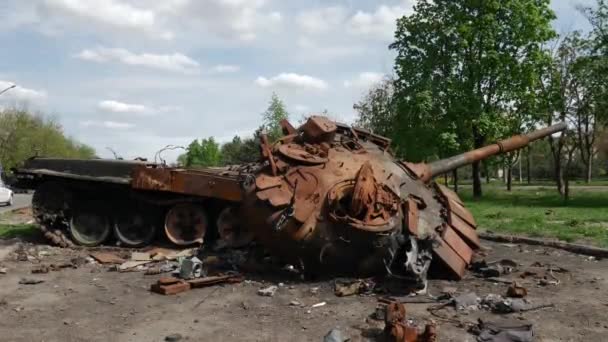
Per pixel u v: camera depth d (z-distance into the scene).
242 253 12.15
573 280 10.30
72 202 14.57
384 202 9.96
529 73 33.06
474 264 11.08
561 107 34.91
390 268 9.73
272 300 8.88
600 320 7.75
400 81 34.41
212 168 13.93
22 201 37.31
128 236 14.37
